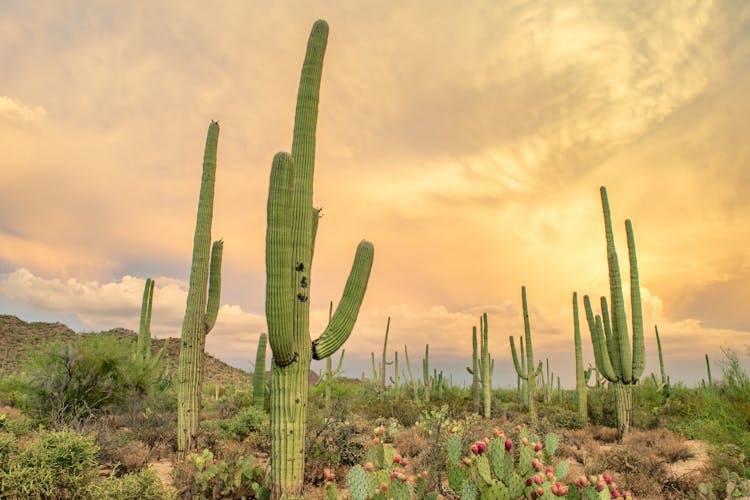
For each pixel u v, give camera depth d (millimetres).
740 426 9734
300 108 7258
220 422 11734
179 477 7105
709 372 24312
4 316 47875
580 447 10883
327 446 9039
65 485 5645
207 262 10008
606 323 14039
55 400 11117
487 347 17828
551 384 25781
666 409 15469
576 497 3143
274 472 6230
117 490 5383
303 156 7074
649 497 7281
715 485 7430
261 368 15320
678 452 9789
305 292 6664
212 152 10531
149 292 18203
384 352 26156
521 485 3250
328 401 15070
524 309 16797
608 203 14914
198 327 9609
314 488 7156
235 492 6754
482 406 19156
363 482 3396
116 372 12828
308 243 6867
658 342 25047
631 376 13344
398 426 13156
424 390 23422
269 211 6254
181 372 9312
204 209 10219
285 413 6297
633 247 14336
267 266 6215
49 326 48156
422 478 3680
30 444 6055
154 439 9898
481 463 3328
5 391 14688
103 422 9672
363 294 7246
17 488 5348
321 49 7527
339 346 6980
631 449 9789
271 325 6137
